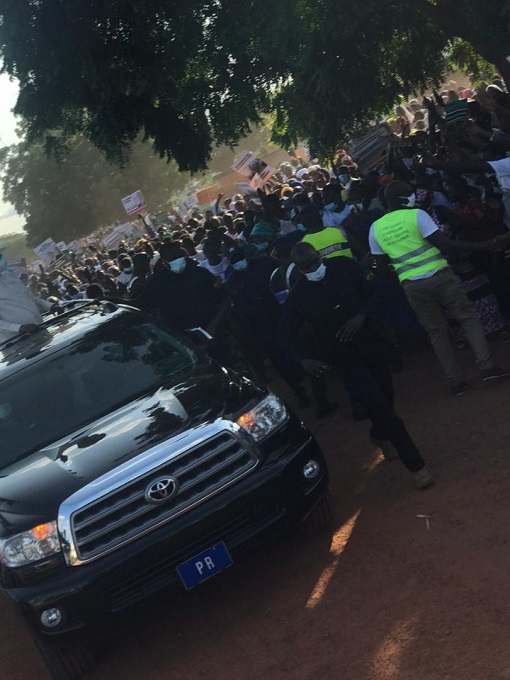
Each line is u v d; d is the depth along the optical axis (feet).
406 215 24.09
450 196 27.48
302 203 37.55
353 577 17.33
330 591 17.16
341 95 39.68
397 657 14.17
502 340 27.91
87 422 19.99
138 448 17.56
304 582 17.93
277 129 42.34
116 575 16.60
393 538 18.22
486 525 17.30
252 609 17.71
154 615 19.16
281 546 19.94
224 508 17.17
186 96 40.32
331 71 38.60
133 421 18.83
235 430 17.66
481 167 24.98
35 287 99.71
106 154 42.57
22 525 16.88
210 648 16.90
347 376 20.27
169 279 28.89
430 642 14.21
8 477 18.69
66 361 22.02
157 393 19.99
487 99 40.50
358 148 42.45
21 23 36.58
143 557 16.70
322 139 40.57
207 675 15.99
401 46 43.88
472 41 37.06
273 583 18.42
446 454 21.38
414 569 16.69
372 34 40.32
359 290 20.66
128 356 21.75
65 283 72.38
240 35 35.94
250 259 31.91
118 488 16.80
